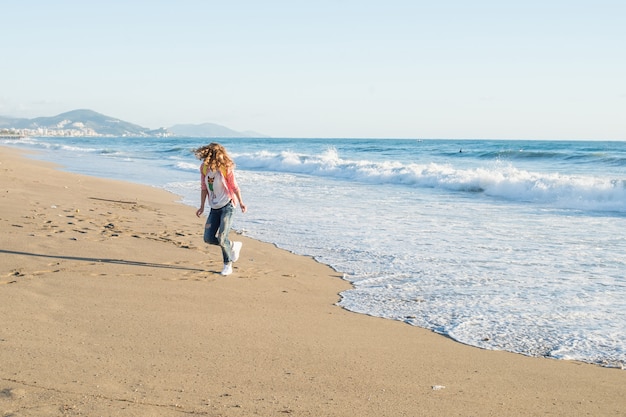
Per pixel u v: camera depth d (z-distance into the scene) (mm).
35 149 58906
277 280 7652
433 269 8469
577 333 5711
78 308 5621
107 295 6184
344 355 4840
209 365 4375
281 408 3654
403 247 10102
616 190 16812
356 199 17891
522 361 4926
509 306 6633
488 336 5609
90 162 37438
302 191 20312
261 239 10781
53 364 4109
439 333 5688
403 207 15938
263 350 4824
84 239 9094
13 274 6727
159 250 8812
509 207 16234
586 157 33562
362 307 6555
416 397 3990
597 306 6641
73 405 3451
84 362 4211
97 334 4895
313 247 10055
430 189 21688
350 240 10727
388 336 5500
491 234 11531
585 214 14836
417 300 6871
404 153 50625
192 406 3586
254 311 6086
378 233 11523
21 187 15812
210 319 5645
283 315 6020
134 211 13195
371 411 3699
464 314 6320
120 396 3650
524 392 4199
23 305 5555
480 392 4156
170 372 4164
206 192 7852
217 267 8062
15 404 3400
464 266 8664
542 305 6676
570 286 7520
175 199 16969
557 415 3781
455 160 38688
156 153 54156
